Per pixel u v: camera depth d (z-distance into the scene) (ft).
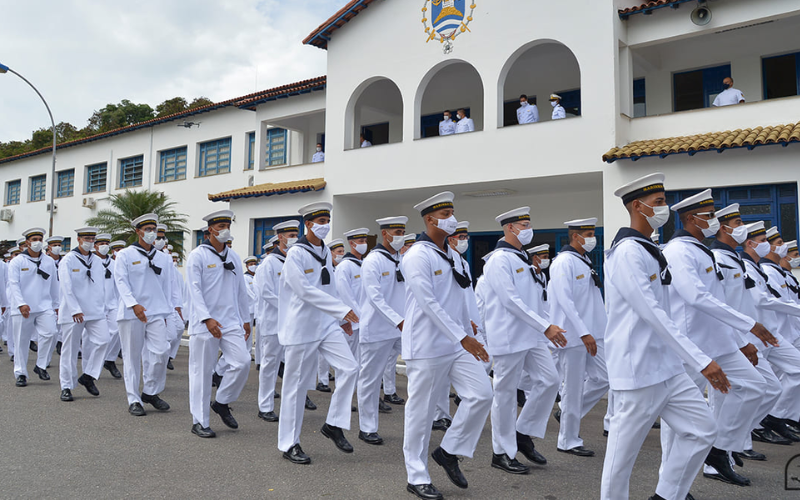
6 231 101.55
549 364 18.76
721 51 46.42
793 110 37.22
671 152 37.14
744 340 17.72
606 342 13.57
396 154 50.34
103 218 71.67
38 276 32.04
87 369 27.96
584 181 45.73
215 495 15.40
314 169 58.18
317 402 28.19
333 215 54.24
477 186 48.57
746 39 44.70
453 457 16.24
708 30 39.55
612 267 13.41
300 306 18.93
